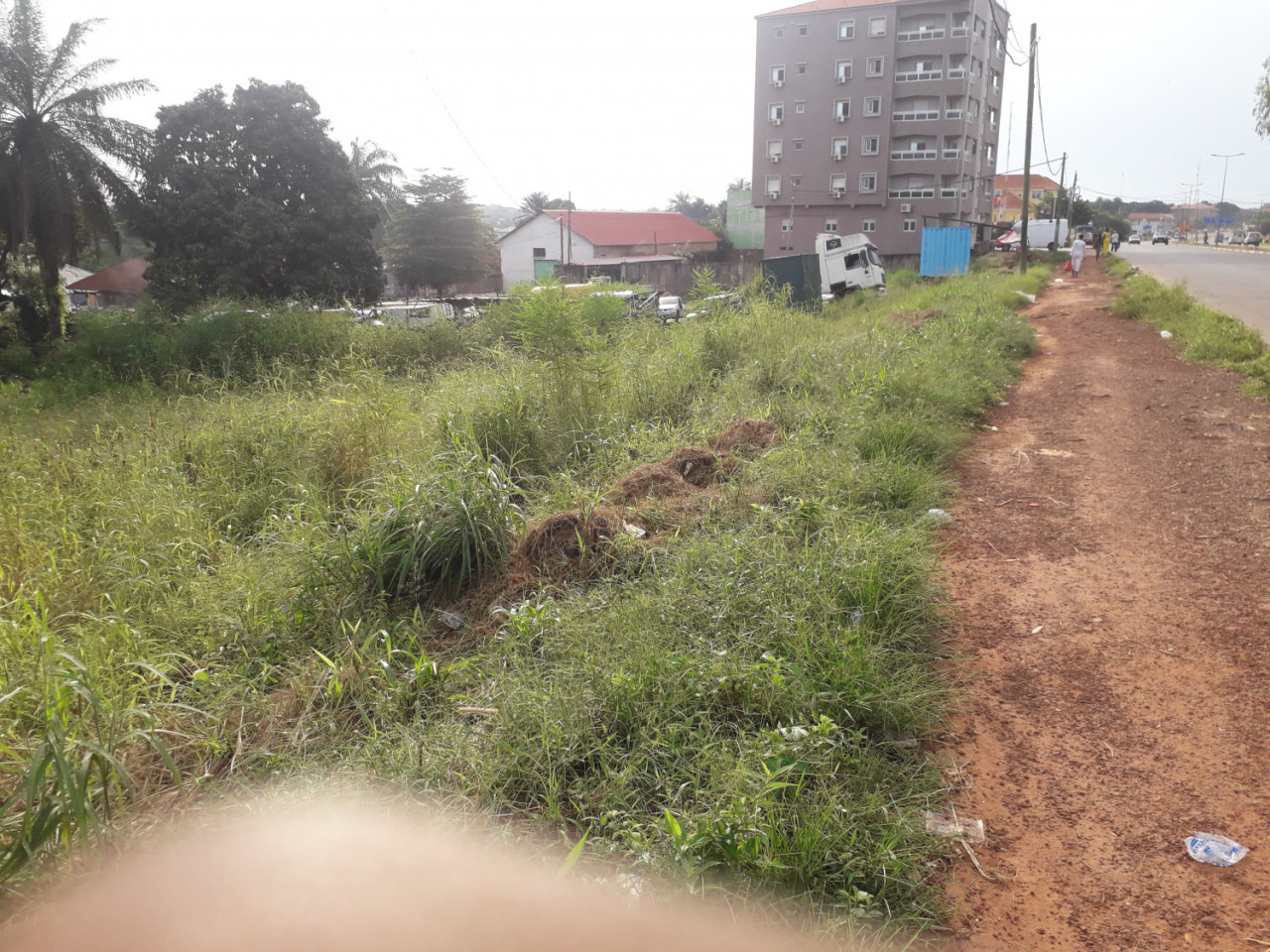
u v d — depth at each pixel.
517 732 3.24
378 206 54.50
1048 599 4.53
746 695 3.44
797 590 4.19
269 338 14.88
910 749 3.31
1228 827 2.81
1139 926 2.45
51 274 25.70
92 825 2.61
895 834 2.72
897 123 48.91
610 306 14.92
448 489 5.06
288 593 4.65
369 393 8.60
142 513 5.70
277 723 3.56
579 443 7.18
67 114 25.78
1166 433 7.71
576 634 3.93
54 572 4.76
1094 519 5.66
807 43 49.53
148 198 30.81
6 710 3.32
